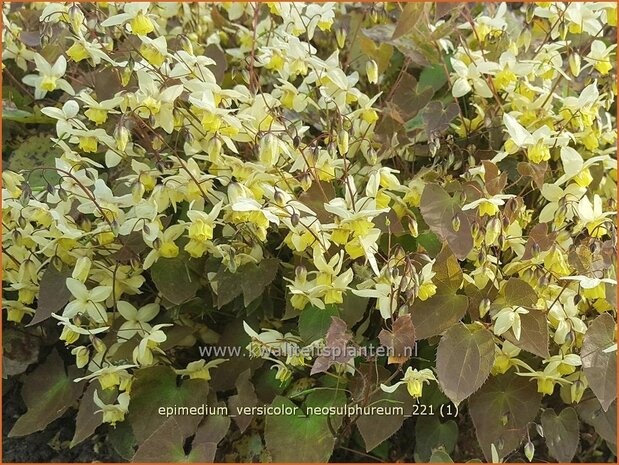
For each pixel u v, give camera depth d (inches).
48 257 16.2
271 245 16.3
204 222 14.1
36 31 18.7
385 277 14.0
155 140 15.0
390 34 18.5
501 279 14.7
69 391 16.4
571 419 14.8
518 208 14.3
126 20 15.0
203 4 20.2
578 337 14.7
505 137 16.9
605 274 14.0
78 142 16.0
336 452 16.6
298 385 15.8
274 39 16.5
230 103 15.1
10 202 14.7
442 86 18.9
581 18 16.7
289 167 15.5
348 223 13.4
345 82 15.8
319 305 14.1
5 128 20.1
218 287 14.9
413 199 15.4
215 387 15.6
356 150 16.6
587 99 15.5
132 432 16.1
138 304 17.3
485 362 13.4
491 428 14.4
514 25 19.3
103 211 14.6
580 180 14.8
